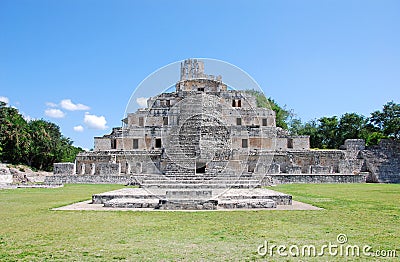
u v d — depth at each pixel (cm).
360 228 998
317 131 6569
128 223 1085
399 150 4581
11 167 4816
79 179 3744
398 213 1305
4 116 5412
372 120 6091
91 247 778
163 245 795
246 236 889
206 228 999
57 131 6378
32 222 1107
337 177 3691
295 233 927
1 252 739
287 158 4197
